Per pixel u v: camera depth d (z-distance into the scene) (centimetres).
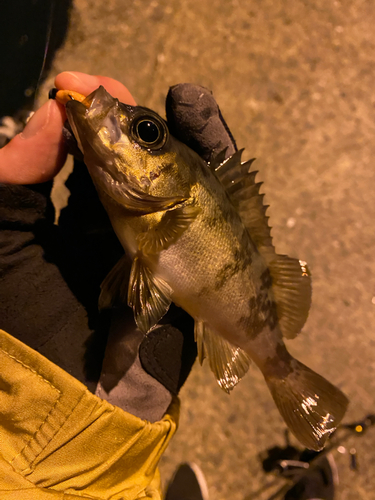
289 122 33
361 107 33
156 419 19
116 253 20
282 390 20
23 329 17
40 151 17
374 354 32
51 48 28
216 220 17
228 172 18
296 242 32
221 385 19
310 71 33
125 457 16
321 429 20
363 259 33
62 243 19
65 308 18
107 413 16
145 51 31
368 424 31
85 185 20
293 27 33
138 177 17
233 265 18
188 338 20
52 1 27
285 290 20
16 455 15
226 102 32
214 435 30
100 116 16
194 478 29
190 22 32
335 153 33
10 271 18
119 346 19
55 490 15
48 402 15
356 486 30
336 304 32
